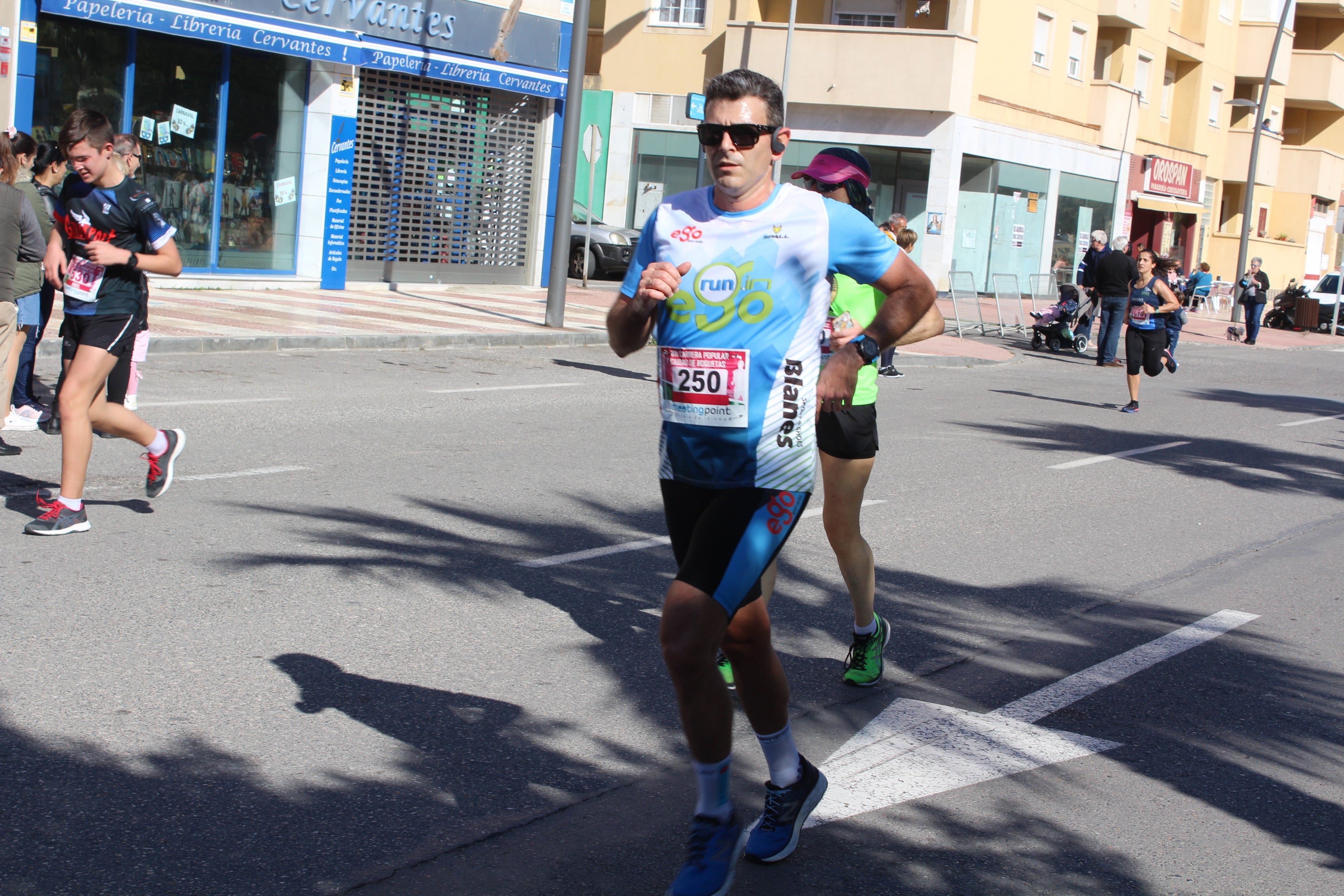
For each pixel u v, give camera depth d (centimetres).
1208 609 660
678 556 346
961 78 3042
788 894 343
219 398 1062
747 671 349
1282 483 1063
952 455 1084
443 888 332
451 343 1565
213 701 443
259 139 1944
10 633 493
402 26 2055
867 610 502
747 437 324
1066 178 3603
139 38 1770
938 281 3128
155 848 342
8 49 1612
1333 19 4919
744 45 3131
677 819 382
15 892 316
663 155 3294
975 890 351
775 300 321
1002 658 559
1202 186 4453
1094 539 805
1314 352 2939
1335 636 625
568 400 1220
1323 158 4928
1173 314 2014
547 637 539
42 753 394
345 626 532
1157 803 417
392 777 396
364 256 2123
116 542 626
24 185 874
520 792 392
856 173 464
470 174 2267
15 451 808
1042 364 2091
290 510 715
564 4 2314
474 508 755
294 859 342
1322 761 462
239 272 1938
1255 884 365
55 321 1344
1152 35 3984
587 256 2511
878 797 409
